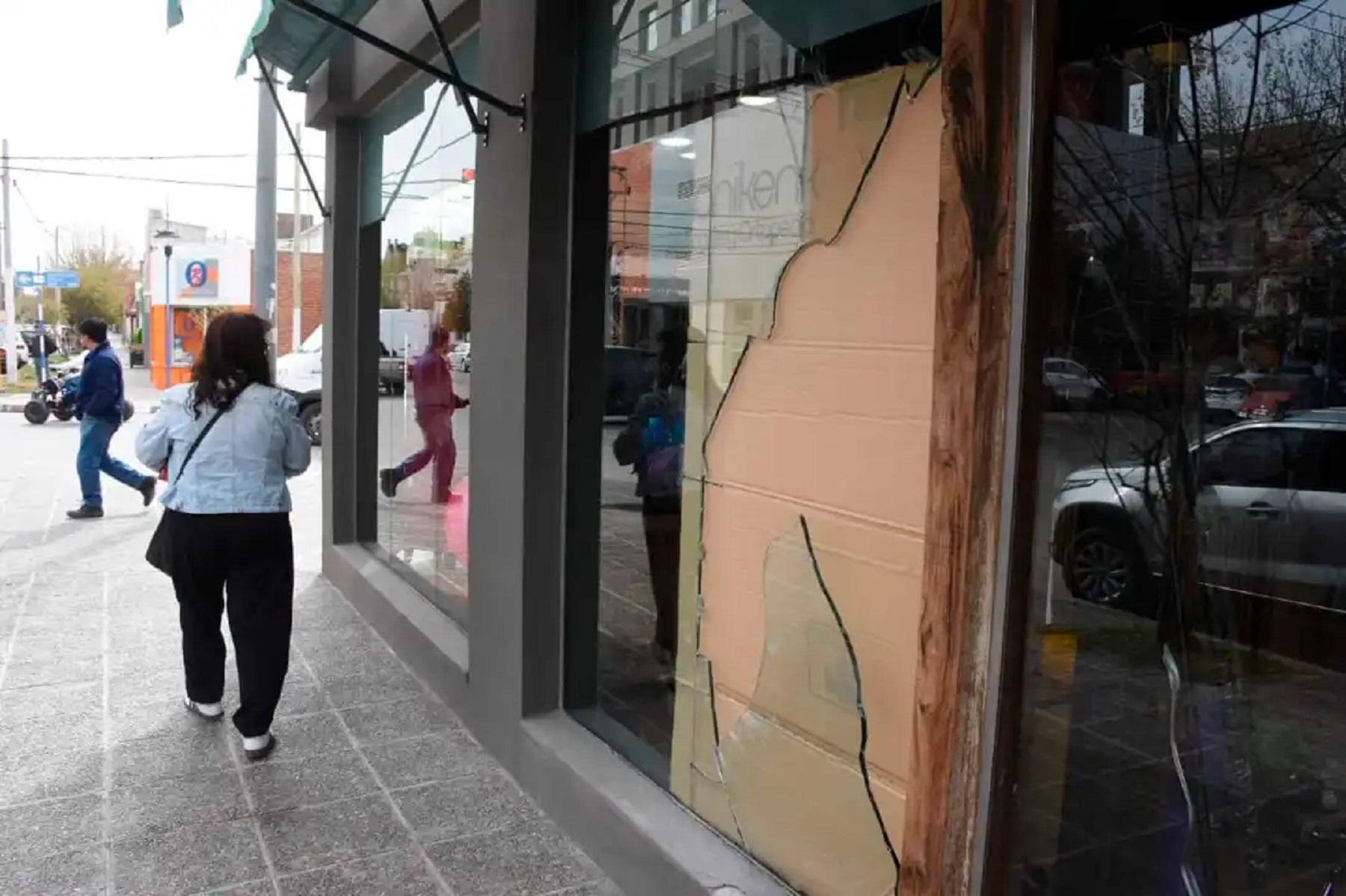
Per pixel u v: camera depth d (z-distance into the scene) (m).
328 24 5.08
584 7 3.79
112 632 5.74
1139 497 2.01
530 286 3.80
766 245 2.96
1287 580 1.88
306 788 3.88
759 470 3.03
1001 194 1.92
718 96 3.14
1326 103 1.79
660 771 3.50
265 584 4.12
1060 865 2.08
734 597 3.15
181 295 27.69
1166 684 2.01
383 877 3.29
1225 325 1.92
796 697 2.89
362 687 4.94
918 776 2.15
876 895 2.63
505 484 4.01
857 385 2.65
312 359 15.20
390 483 6.50
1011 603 1.97
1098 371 1.98
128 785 3.88
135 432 17.14
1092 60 1.95
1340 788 1.83
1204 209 1.93
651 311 3.58
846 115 2.65
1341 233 1.78
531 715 3.93
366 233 6.77
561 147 3.81
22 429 17.19
